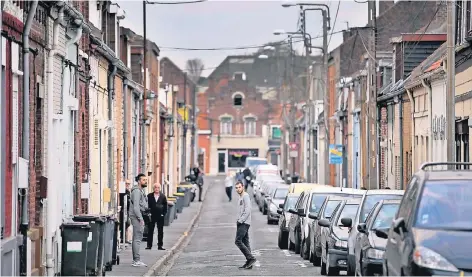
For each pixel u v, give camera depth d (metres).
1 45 28.80
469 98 55.50
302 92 192.00
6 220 30.38
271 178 121.81
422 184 23.33
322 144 133.12
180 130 139.38
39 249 34.69
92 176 52.28
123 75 68.12
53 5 37.03
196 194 137.75
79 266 34.94
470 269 20.66
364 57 90.62
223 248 58.03
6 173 30.33
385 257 24.36
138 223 43.25
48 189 36.91
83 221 36.31
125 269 41.53
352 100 105.19
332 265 37.91
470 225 22.09
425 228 22.05
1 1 28.72
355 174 101.75
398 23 103.94
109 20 64.88
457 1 60.47
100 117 55.62
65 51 41.47
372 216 31.14
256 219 92.75
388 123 84.94
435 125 65.25
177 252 56.22
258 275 40.28
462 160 57.59
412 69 81.12
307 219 48.16
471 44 54.44
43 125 36.75
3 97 29.78
